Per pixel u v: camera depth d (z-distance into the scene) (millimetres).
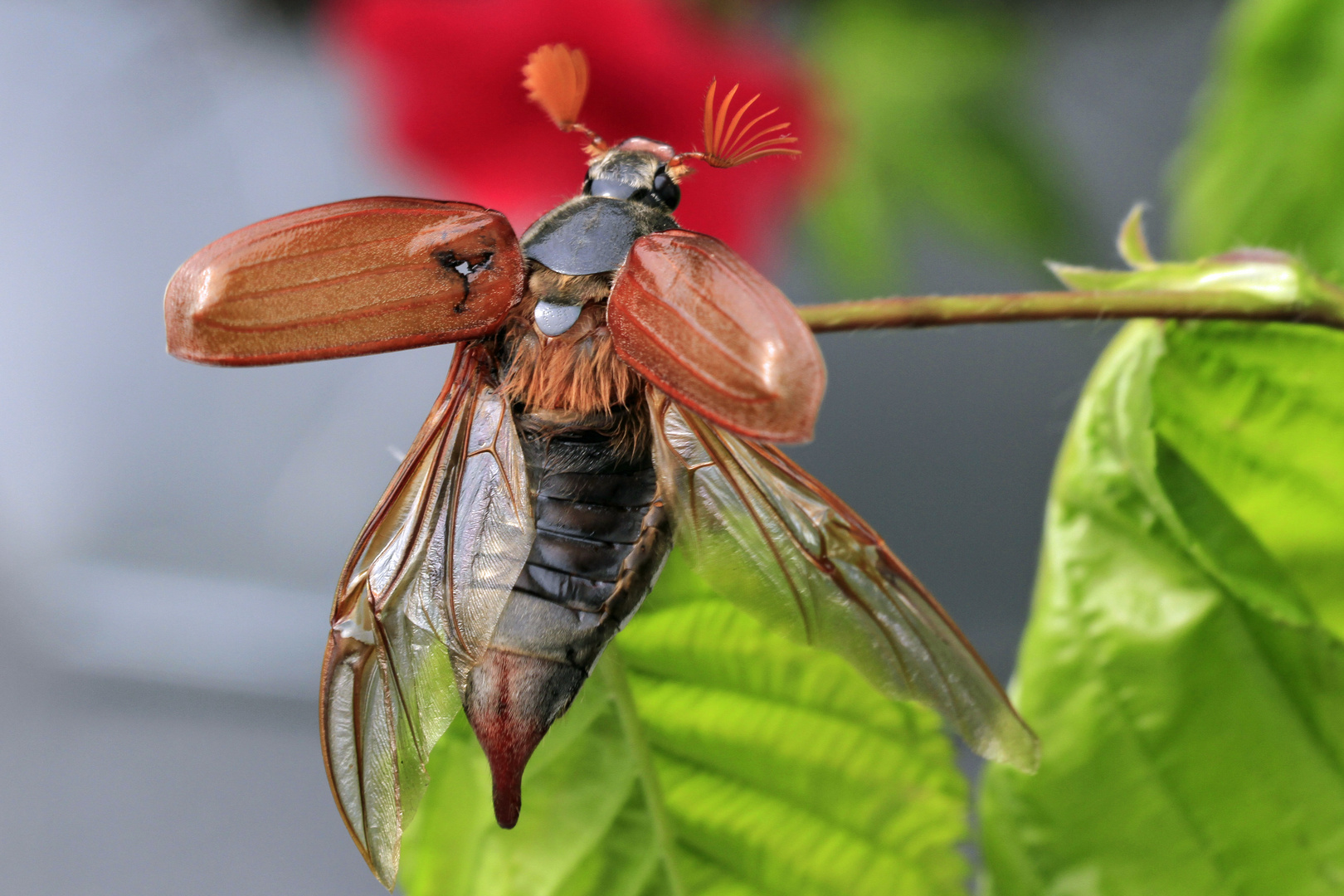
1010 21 368
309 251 226
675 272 222
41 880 481
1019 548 520
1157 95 524
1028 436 547
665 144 238
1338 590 229
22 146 660
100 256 660
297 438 603
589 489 228
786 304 219
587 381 229
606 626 225
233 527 588
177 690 548
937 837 229
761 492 229
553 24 274
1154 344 229
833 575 227
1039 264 360
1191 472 230
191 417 622
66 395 636
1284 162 253
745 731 230
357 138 356
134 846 497
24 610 565
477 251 229
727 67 297
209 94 547
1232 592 229
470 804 228
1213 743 229
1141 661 230
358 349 226
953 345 570
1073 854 230
